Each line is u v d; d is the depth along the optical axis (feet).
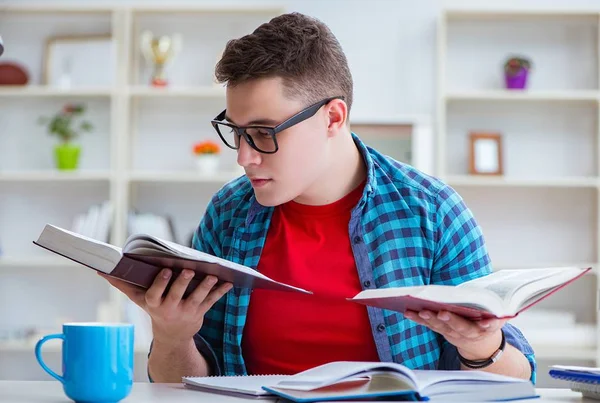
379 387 3.70
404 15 13.29
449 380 3.76
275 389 3.70
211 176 12.71
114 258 4.00
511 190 13.17
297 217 5.23
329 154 4.96
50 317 13.35
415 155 12.99
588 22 13.16
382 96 13.19
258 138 4.64
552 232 13.12
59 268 13.42
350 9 13.29
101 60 13.38
